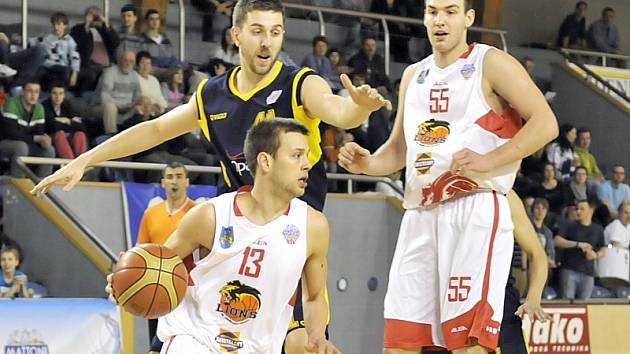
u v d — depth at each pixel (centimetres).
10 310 1041
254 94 600
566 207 1670
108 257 1134
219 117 611
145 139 637
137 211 1324
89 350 1088
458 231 598
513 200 684
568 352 1418
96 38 1542
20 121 1370
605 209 1756
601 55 2277
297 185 536
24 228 1212
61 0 1667
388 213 1478
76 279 1156
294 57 1795
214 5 1731
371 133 1592
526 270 1435
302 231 542
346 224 1446
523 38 2448
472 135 586
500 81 580
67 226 1167
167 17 1694
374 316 1464
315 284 559
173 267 531
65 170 615
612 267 1656
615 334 1477
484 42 2080
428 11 594
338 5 1914
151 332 1051
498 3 2262
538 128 568
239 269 539
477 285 590
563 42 2306
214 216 541
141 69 1509
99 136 1450
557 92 2142
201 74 1603
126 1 1700
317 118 595
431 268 610
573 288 1599
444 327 600
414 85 609
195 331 546
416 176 602
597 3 2531
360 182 1592
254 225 537
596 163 2058
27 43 1563
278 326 552
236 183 616
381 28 1845
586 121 2086
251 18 585
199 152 1465
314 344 550
